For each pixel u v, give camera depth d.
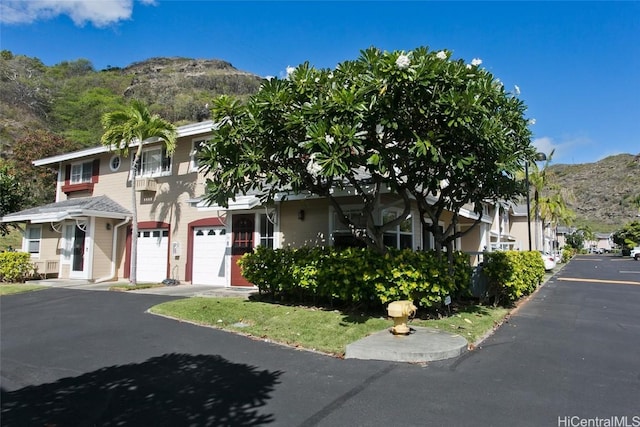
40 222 18.34
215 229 15.33
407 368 5.59
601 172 145.88
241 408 4.31
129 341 7.09
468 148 7.48
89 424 3.97
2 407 4.39
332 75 7.88
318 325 7.86
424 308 9.12
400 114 7.29
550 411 4.20
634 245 72.56
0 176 22.52
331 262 9.34
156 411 4.26
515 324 8.69
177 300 10.76
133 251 14.98
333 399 4.54
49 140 33.50
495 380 5.11
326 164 6.79
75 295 12.45
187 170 16.27
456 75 6.96
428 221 15.20
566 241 88.69
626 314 10.09
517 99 8.41
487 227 22.00
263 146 7.92
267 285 10.80
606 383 5.02
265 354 6.31
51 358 6.13
